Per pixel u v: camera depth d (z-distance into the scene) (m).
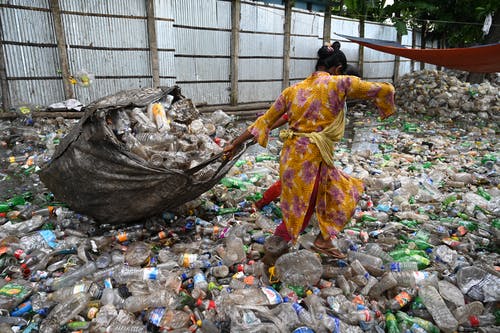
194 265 3.04
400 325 2.51
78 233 3.52
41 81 8.30
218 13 10.82
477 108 12.33
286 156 2.72
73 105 8.38
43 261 3.07
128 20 9.16
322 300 2.66
